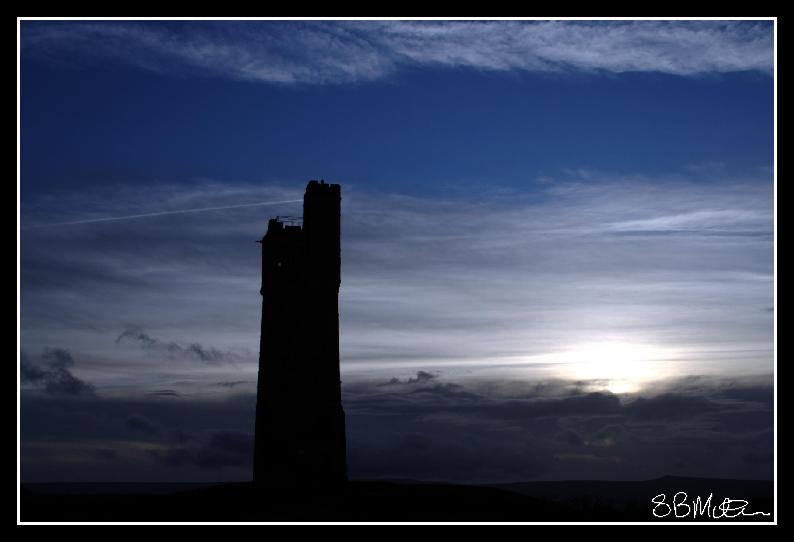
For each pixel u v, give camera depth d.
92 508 114.94
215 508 115.44
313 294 130.12
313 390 128.25
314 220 131.62
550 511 113.62
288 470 126.00
